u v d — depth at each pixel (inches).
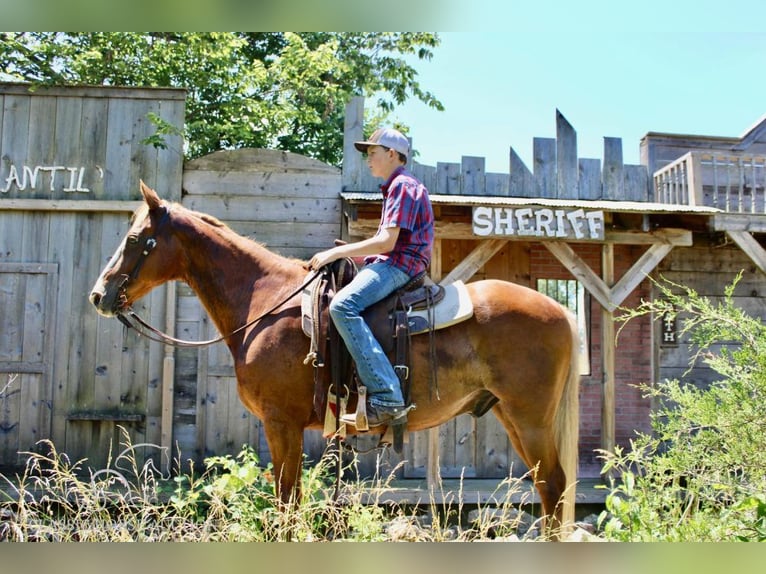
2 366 267.9
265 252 157.8
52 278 271.9
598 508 262.5
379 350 136.9
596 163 326.6
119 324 273.1
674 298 135.5
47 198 273.7
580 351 155.1
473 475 284.8
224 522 141.6
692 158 292.4
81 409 269.1
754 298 316.5
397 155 146.6
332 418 140.9
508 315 148.4
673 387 135.8
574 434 151.3
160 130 272.2
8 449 265.3
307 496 152.6
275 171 285.6
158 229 152.5
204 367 274.5
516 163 319.9
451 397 146.2
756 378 117.9
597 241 258.5
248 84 414.0
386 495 244.1
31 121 275.9
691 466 127.0
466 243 304.2
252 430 274.1
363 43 504.1
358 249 137.5
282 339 143.5
